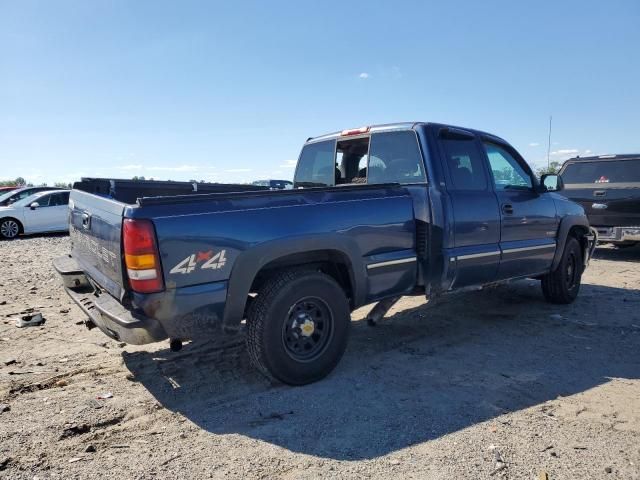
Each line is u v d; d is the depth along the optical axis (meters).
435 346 5.09
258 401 3.79
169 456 3.04
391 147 5.23
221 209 3.66
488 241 5.36
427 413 3.59
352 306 4.43
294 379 4.02
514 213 5.68
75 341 5.19
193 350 4.91
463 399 3.82
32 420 3.46
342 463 2.97
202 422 3.47
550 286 6.68
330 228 4.14
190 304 3.54
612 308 6.61
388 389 4.01
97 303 3.90
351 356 4.79
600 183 10.80
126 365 4.53
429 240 4.75
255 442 3.21
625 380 4.20
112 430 3.35
